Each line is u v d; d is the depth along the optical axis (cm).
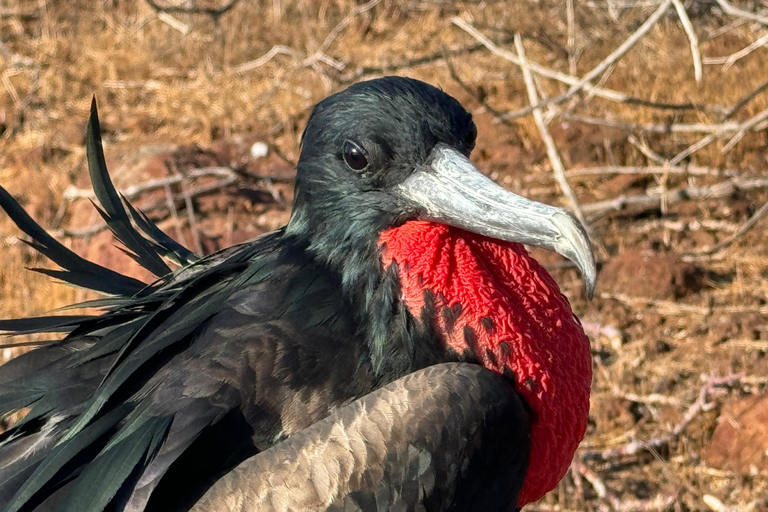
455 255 471
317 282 479
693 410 786
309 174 495
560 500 725
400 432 423
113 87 1503
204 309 477
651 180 1154
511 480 446
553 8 1541
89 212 1104
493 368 459
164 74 1540
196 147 1244
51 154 1329
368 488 417
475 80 1390
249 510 419
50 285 1007
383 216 480
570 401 472
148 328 475
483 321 460
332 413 443
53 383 481
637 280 961
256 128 1370
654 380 843
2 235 1132
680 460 759
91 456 446
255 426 450
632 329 911
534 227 441
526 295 475
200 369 454
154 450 433
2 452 467
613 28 1467
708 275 983
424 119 473
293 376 456
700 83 1273
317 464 423
